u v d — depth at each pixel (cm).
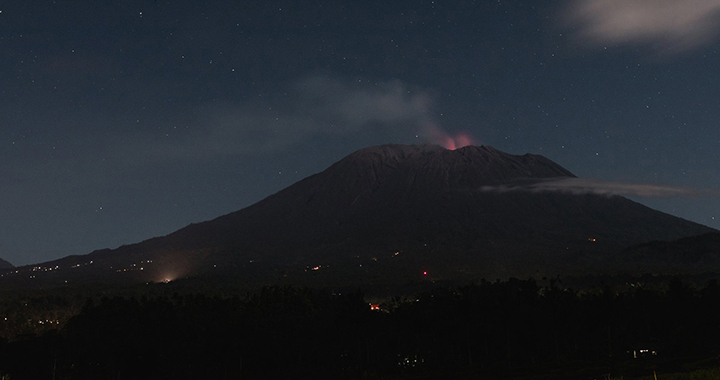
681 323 10419
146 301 14012
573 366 8612
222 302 13125
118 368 9919
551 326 10356
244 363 10206
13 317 15962
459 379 8531
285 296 13838
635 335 10806
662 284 17538
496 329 10519
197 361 9812
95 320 11925
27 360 9794
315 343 10681
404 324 10950
